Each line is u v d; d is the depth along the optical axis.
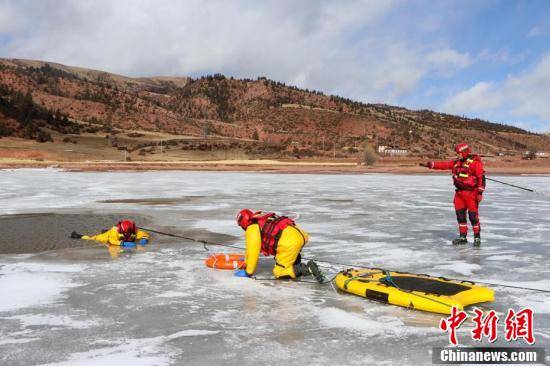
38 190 23.83
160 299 5.75
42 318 5.08
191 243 9.59
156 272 7.14
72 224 12.16
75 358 4.05
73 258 8.16
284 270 6.64
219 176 41.38
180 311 5.29
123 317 5.10
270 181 32.72
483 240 9.84
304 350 4.21
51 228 11.48
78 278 6.79
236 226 11.78
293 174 45.97
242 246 9.26
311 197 19.86
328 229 11.28
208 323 4.90
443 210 15.07
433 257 8.15
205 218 13.27
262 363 3.95
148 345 4.34
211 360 4.01
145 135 145.12
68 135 126.62
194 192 22.64
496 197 20.08
